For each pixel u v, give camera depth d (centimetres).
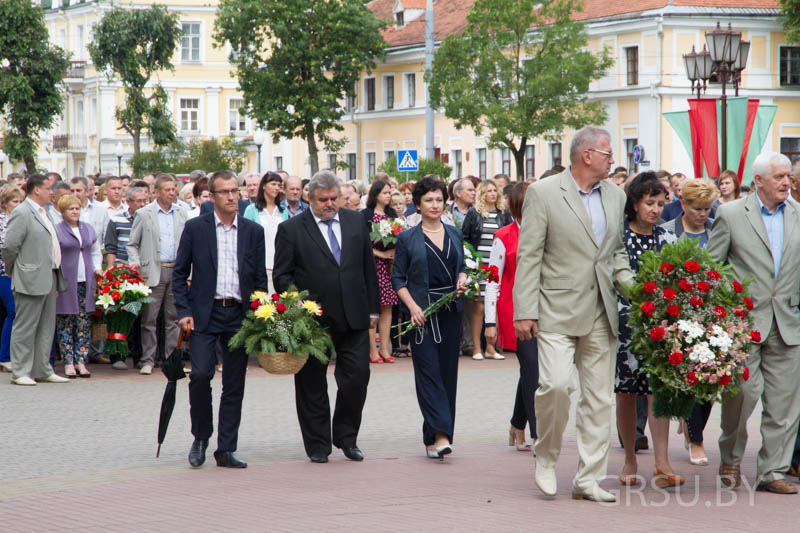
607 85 5266
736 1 5128
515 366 1684
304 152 7362
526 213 853
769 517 790
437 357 1023
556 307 841
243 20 6166
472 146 6006
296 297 985
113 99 8094
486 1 4728
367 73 6372
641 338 851
